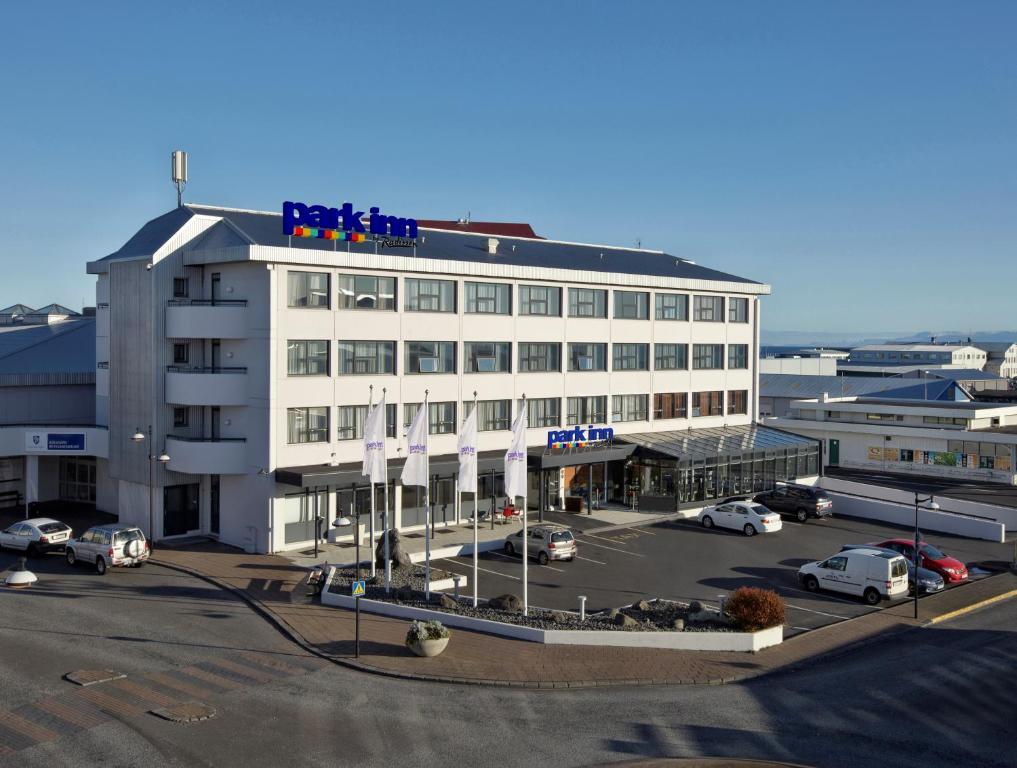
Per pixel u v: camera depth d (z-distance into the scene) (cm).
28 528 4491
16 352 5941
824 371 13775
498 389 5462
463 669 2778
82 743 2175
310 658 2891
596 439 5888
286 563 4312
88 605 3534
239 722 2322
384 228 5091
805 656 3003
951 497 6269
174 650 2942
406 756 2122
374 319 4894
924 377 12381
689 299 6588
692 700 2559
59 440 5331
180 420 4872
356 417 4853
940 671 2844
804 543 4950
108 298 5294
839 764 2111
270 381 4512
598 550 4731
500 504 5522
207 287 4862
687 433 6475
